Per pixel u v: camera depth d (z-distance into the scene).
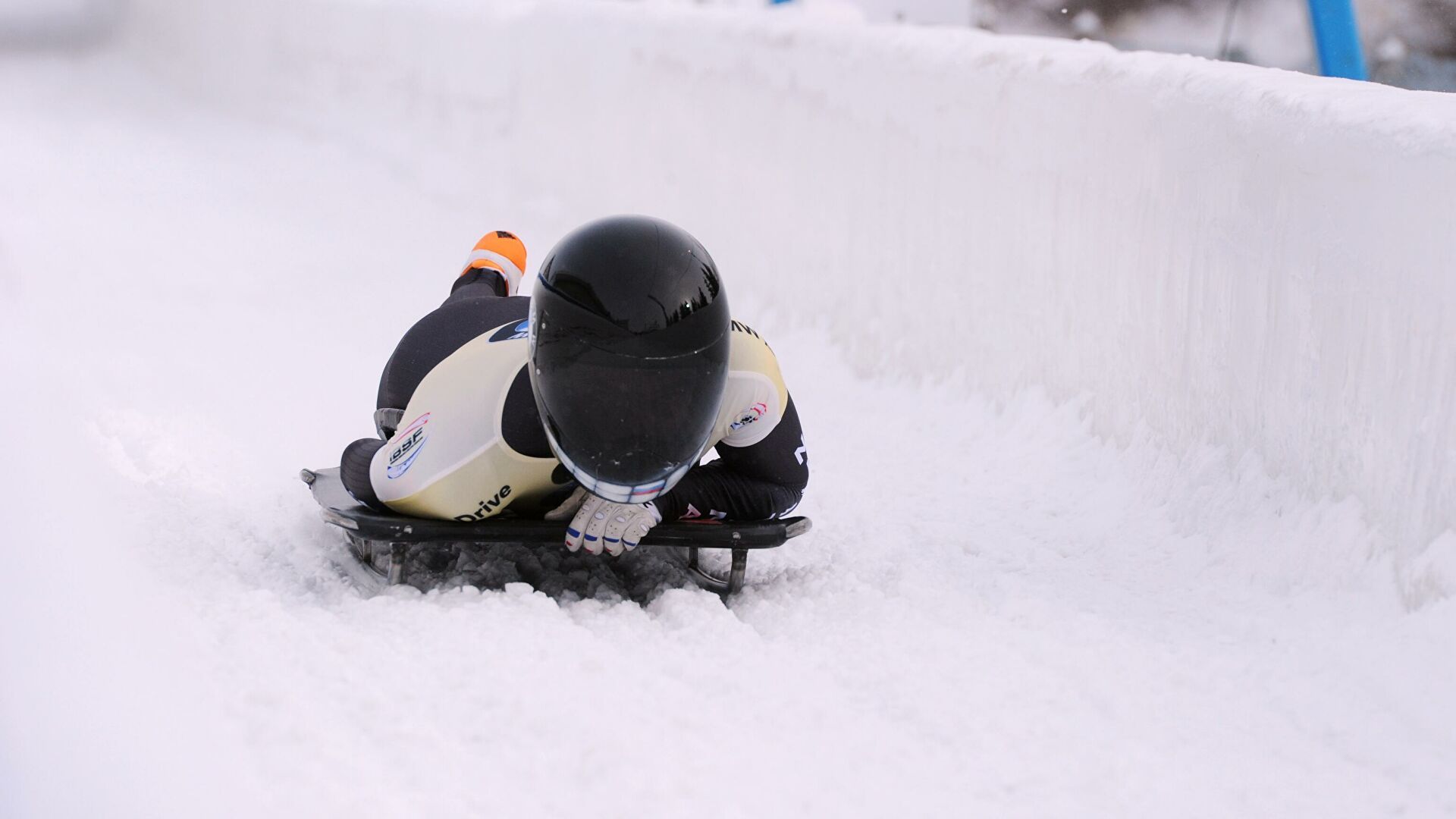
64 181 39.41
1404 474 12.55
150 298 26.59
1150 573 14.32
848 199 23.86
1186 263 16.31
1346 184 13.52
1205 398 15.92
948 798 9.21
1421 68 31.92
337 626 11.36
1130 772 9.68
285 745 9.06
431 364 14.59
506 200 37.38
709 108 28.92
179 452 17.23
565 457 11.29
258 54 56.34
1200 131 16.08
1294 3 33.69
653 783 8.92
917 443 19.53
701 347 10.93
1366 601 12.45
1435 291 12.26
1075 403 18.42
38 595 11.48
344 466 13.84
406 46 44.59
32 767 8.54
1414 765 9.97
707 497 13.26
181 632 10.90
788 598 13.39
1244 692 11.21
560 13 36.00
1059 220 18.80
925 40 22.28
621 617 12.16
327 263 30.89
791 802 8.97
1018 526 16.17
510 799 8.70
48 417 17.95
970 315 20.67
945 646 11.86
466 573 13.60
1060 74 18.78
